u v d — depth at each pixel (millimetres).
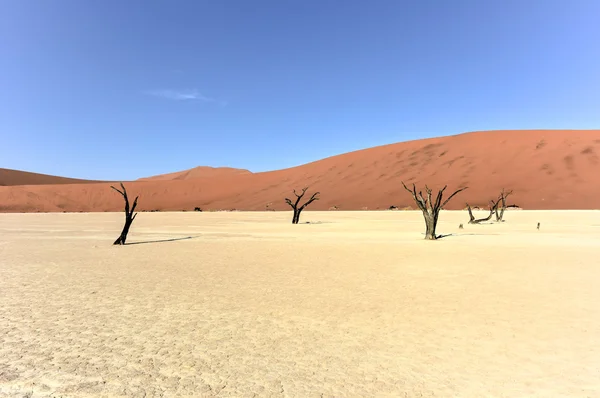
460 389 4410
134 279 10711
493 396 4258
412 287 9508
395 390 4387
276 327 6582
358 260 13844
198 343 5863
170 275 11273
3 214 67250
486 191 61594
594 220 35656
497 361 5152
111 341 5953
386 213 53750
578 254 14680
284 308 7738
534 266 12195
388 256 14742
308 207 71062
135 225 36219
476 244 18359
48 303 8164
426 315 7176
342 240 21000
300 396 4262
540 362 5109
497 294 8680
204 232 27578
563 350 5480
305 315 7258
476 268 11977
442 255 14844
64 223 39844
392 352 5484
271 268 12344
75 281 10477
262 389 4426
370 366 5035
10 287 9742
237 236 24156
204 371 4910
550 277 10484
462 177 67625
